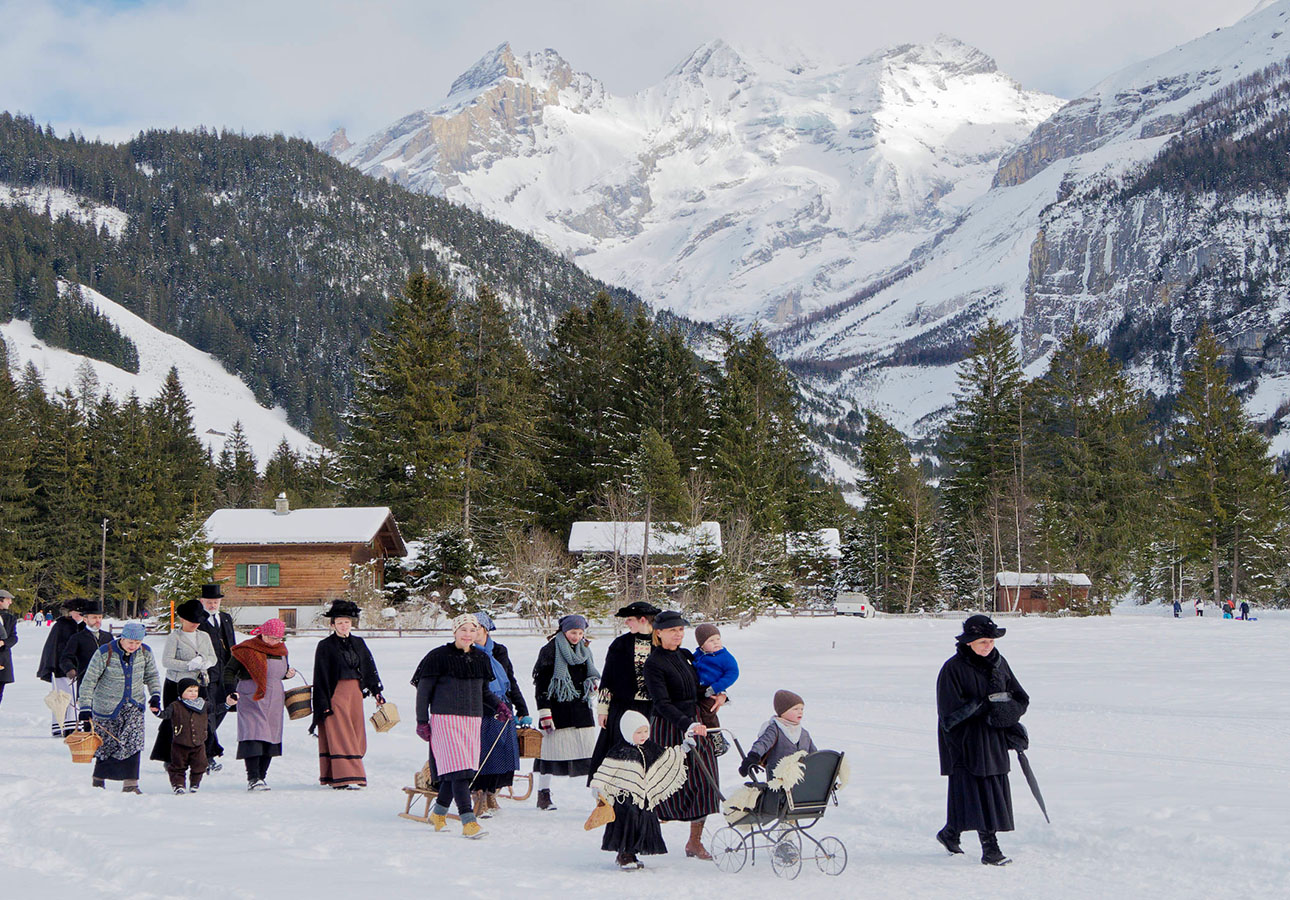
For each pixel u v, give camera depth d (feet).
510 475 218.18
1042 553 250.37
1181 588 305.94
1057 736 52.08
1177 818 31.76
